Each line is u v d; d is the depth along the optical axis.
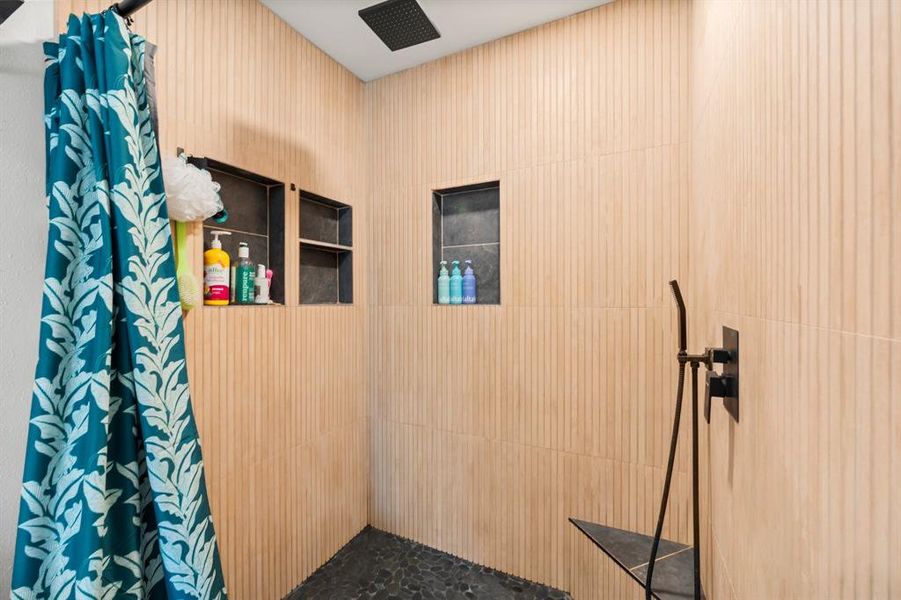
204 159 1.25
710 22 0.99
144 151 0.86
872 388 0.31
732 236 0.77
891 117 0.29
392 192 1.95
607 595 1.47
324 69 1.77
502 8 1.51
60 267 0.78
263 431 1.48
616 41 1.48
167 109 1.17
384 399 1.97
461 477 1.79
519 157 1.66
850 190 0.34
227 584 1.34
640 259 1.45
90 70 0.81
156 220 0.86
